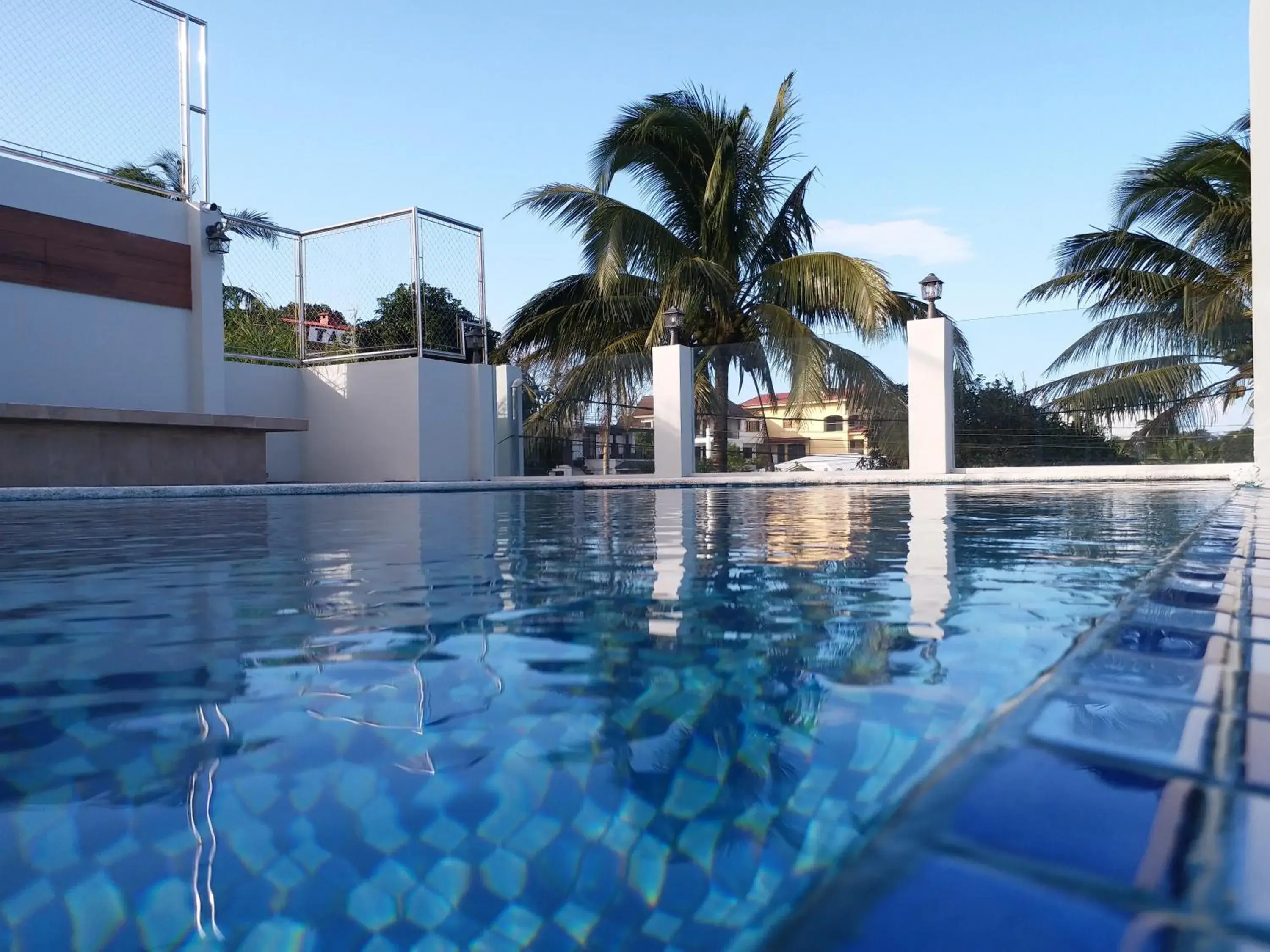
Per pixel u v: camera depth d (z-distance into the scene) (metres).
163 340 8.63
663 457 10.17
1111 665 0.77
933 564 1.96
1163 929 0.29
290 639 1.18
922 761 0.64
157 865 0.51
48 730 0.77
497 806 0.59
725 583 1.71
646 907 0.45
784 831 0.52
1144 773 0.46
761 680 0.90
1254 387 5.79
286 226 10.32
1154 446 8.48
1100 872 0.34
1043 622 1.21
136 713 0.82
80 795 0.62
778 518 3.73
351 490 7.39
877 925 0.31
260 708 0.83
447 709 0.83
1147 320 8.51
